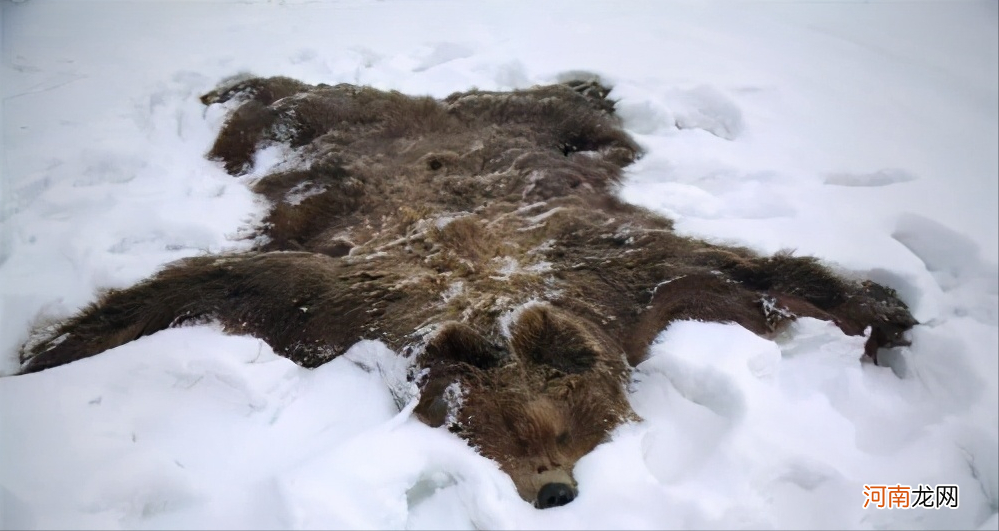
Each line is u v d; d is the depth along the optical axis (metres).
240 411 3.19
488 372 3.25
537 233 3.96
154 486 2.75
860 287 3.67
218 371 3.27
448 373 3.28
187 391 3.25
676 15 7.50
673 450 3.04
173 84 6.11
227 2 8.41
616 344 3.50
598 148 4.97
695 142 5.14
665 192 4.53
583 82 6.02
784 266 3.74
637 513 2.69
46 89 6.07
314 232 4.25
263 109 4.91
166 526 2.65
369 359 3.46
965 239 4.04
